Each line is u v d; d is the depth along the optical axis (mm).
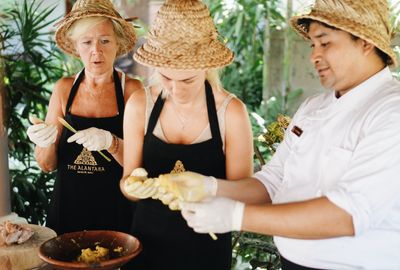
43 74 4930
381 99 1697
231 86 6137
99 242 2145
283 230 1639
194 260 2211
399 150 1601
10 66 4246
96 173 2760
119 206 2781
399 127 1609
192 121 2227
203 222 1650
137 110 2281
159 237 2221
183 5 1982
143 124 2283
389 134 1612
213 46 2006
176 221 2199
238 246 3203
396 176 1601
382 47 1659
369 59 1739
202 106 2219
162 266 2229
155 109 2248
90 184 2766
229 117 2211
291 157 1950
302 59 5625
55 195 2840
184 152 2201
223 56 2014
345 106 1788
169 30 1974
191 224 1677
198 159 2205
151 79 2322
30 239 2297
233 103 2227
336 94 1890
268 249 2990
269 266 2932
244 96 6109
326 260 1774
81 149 2758
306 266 1823
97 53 2701
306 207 1629
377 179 1597
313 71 5609
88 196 2773
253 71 6145
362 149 1652
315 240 1784
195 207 1662
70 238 2115
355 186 1607
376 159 1608
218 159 2227
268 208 1652
